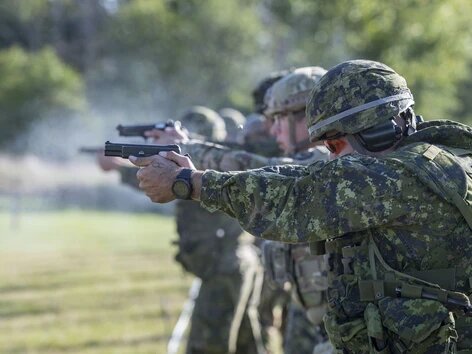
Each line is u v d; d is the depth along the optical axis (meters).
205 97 47.12
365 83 3.70
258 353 8.24
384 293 3.62
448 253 3.58
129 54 47.53
